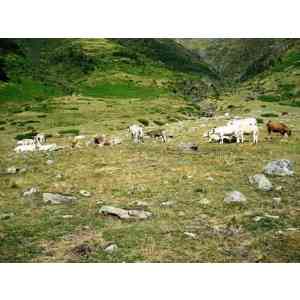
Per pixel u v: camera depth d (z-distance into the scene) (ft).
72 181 80.64
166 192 69.51
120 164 93.35
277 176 78.28
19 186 79.15
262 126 168.45
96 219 57.31
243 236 49.73
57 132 206.69
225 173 80.74
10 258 46.09
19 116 301.22
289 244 47.01
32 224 56.49
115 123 249.14
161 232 51.21
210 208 60.44
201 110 464.24
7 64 524.93
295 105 369.71
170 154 104.68
